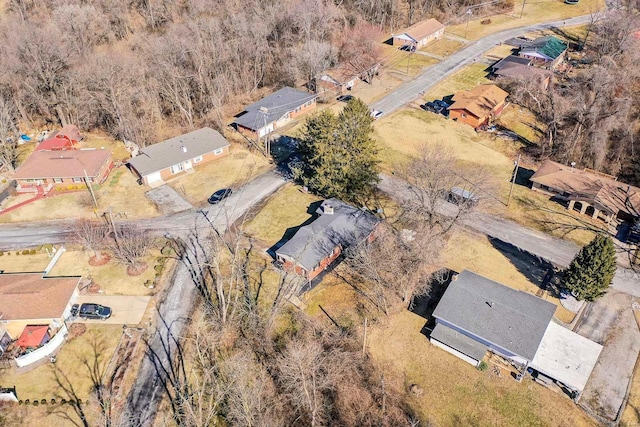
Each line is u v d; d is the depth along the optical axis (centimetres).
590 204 6062
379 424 3947
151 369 4306
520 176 6938
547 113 7919
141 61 7944
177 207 6228
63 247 5553
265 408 3944
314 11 9456
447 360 4441
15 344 4512
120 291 5038
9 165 6925
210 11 9800
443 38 10775
